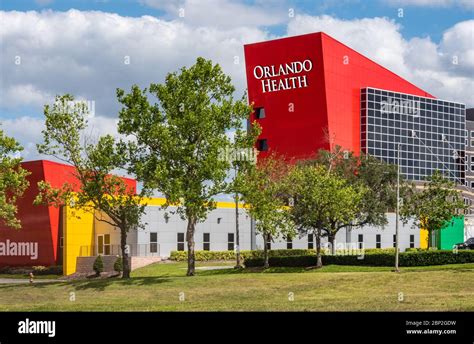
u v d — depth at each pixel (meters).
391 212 91.56
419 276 45.75
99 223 72.69
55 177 71.12
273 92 109.81
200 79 49.56
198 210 48.88
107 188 51.44
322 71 106.00
